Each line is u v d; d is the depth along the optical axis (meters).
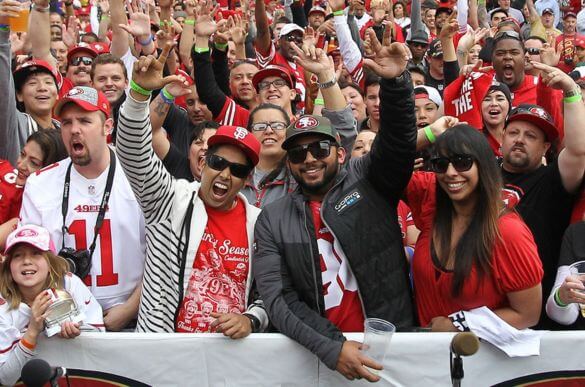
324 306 4.05
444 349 3.91
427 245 4.10
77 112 4.50
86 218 4.57
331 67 5.54
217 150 4.28
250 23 10.17
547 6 13.73
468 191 3.90
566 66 9.09
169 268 4.26
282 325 3.95
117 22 7.79
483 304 3.92
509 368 3.93
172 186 4.35
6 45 5.55
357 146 5.64
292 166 4.18
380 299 4.04
